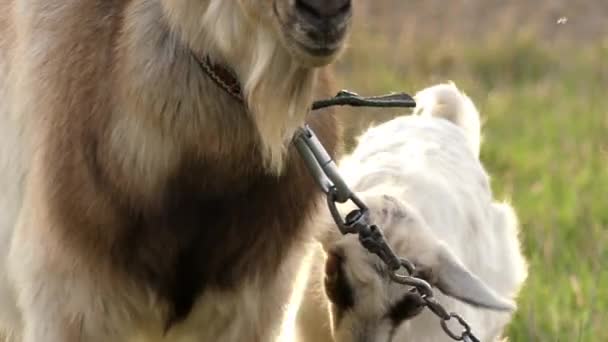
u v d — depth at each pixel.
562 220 14.83
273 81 7.16
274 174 7.58
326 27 6.70
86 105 7.54
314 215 8.01
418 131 10.87
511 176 16.69
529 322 11.30
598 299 12.12
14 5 8.36
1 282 8.51
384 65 23.61
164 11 7.34
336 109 8.45
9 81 8.23
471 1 31.45
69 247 7.65
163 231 7.61
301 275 8.43
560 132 20.00
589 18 31.00
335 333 8.66
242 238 7.71
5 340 9.13
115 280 7.67
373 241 8.01
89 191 7.55
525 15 30.83
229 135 7.41
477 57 26.19
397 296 8.44
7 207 8.27
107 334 7.84
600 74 25.80
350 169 10.36
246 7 7.02
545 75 25.81
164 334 7.97
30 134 7.94
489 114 21.27
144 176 7.46
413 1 31.27
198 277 7.77
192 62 7.32
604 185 16.58
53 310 7.84
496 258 10.49
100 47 7.56
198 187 7.54
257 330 7.98
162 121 7.36
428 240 8.62
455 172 10.41
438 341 9.16
